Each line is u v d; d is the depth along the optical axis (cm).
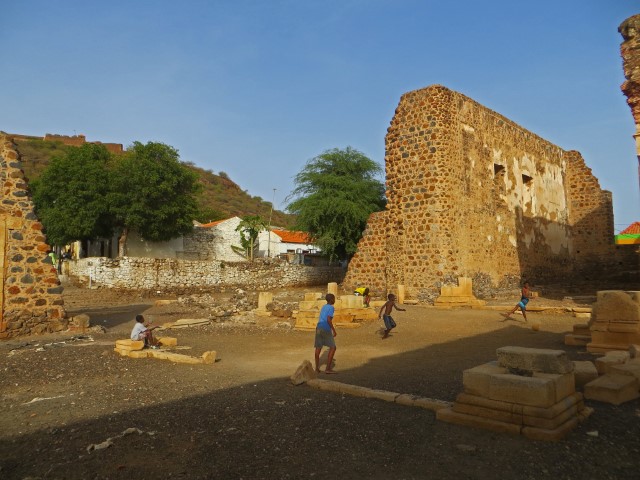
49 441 529
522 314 1614
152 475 441
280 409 642
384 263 2227
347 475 438
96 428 571
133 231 3841
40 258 1387
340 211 3173
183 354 1092
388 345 1214
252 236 4484
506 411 538
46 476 439
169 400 695
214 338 1344
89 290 2912
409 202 2056
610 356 755
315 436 536
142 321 1128
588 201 3247
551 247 2948
